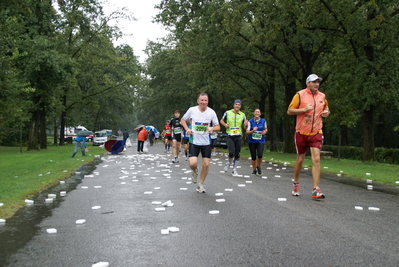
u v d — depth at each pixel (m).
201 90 38.28
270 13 20.94
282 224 5.40
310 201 7.23
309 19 20.44
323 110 7.54
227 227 5.26
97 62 38.47
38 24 29.00
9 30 20.81
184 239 4.72
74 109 47.22
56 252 4.28
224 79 30.31
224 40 24.05
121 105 56.47
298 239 4.65
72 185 9.62
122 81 42.41
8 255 4.19
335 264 3.79
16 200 7.36
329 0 19.25
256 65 27.72
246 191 8.48
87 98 41.94
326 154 25.77
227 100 44.97
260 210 6.37
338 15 19.31
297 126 7.56
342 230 5.06
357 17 18.62
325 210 6.37
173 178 10.98
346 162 19.58
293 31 22.92
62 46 33.16
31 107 28.89
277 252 4.17
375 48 19.59
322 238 4.68
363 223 5.45
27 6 23.92
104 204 7.07
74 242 4.66
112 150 23.50
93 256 4.13
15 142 45.50
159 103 51.06
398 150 25.64
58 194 8.23
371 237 4.72
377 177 11.31
